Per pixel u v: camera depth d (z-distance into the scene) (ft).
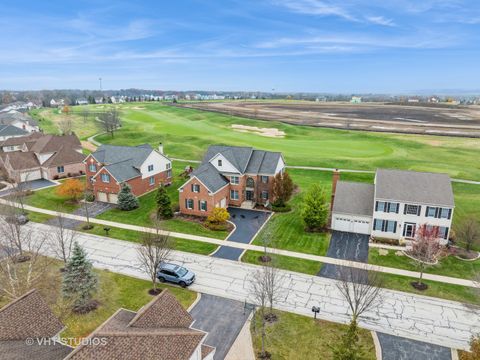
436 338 90.79
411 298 107.14
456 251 135.74
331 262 127.75
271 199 182.91
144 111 608.19
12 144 293.43
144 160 199.00
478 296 104.53
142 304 102.94
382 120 476.54
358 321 96.32
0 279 112.06
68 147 246.27
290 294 108.37
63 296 101.04
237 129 414.62
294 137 367.66
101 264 124.98
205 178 167.94
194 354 64.75
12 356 57.98
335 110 619.26
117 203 181.16
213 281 115.14
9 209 158.71
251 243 142.20
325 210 151.33
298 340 88.94
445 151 294.25
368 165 256.52
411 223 142.20
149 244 109.60
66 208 179.11
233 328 92.84
